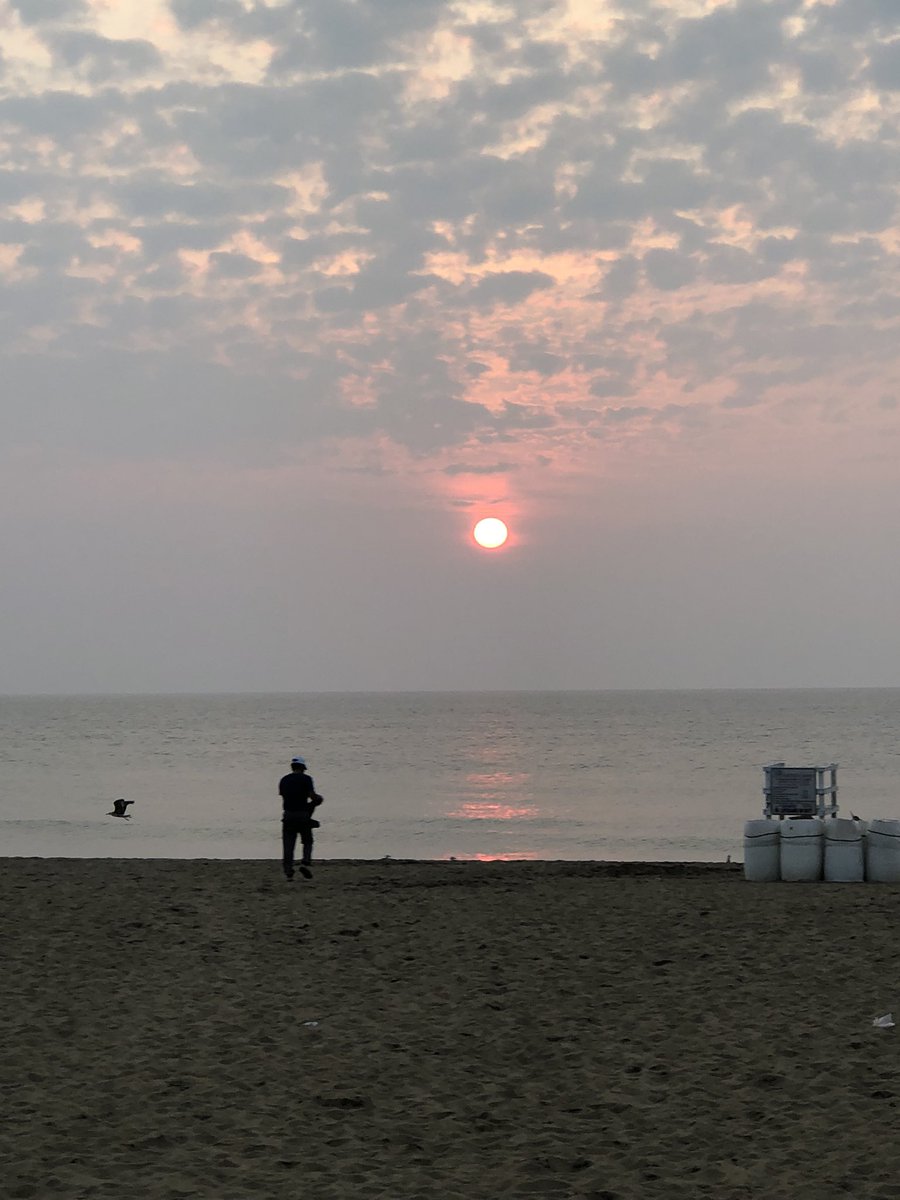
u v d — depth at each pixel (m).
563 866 21.89
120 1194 6.22
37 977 11.56
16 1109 7.62
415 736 112.12
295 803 19.11
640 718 159.00
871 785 55.38
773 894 16.84
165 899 16.50
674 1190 6.35
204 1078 8.41
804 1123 7.32
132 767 72.38
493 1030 9.73
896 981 11.05
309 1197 6.23
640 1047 9.15
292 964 12.29
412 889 17.75
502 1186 6.44
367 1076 8.51
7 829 38.91
